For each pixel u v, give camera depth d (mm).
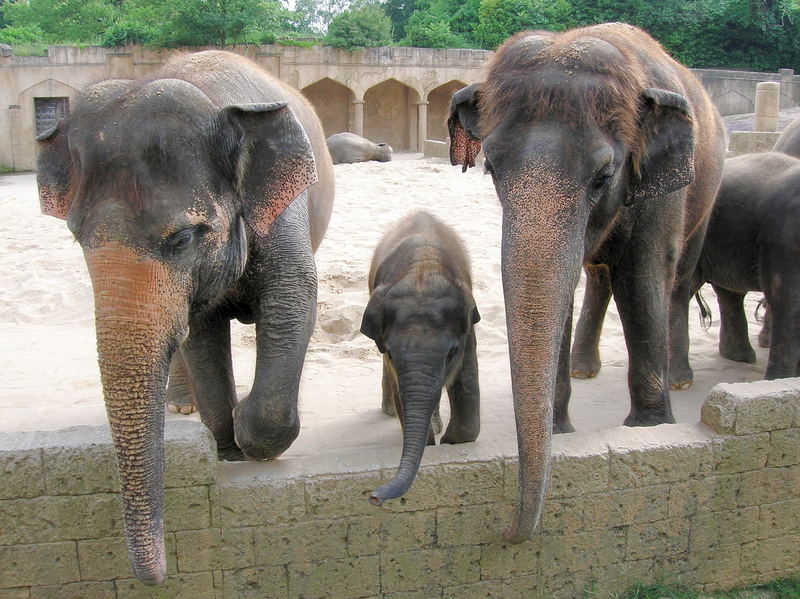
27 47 29062
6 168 27984
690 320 7062
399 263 3725
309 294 3264
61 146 2598
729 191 5211
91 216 2277
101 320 2234
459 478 3061
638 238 3707
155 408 2287
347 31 31516
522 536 2793
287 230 3229
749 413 3314
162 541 2322
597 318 5391
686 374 5297
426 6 44156
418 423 3105
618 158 2893
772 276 4824
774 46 37094
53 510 2803
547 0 36875
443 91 34750
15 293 7500
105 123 2383
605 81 2904
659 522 3312
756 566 3510
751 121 29516
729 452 3328
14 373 5508
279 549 2988
